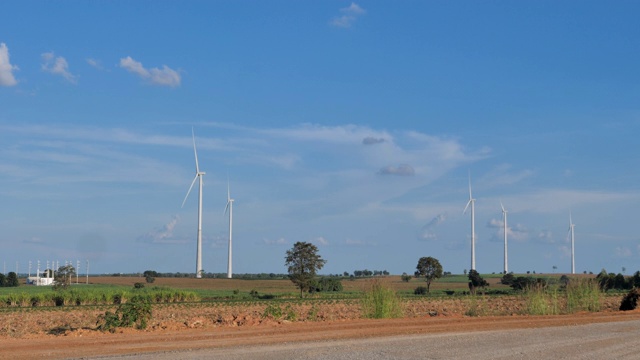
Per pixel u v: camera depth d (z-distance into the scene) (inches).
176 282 7470.5
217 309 2886.3
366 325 1378.0
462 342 1038.4
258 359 840.9
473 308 1897.1
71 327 1854.1
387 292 1716.3
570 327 1318.9
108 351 935.7
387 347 970.7
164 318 2265.0
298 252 4109.3
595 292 1977.1
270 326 1390.3
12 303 3575.3
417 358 860.0
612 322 1453.0
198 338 1108.5
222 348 959.0
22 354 910.4
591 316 1675.7
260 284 6963.6
